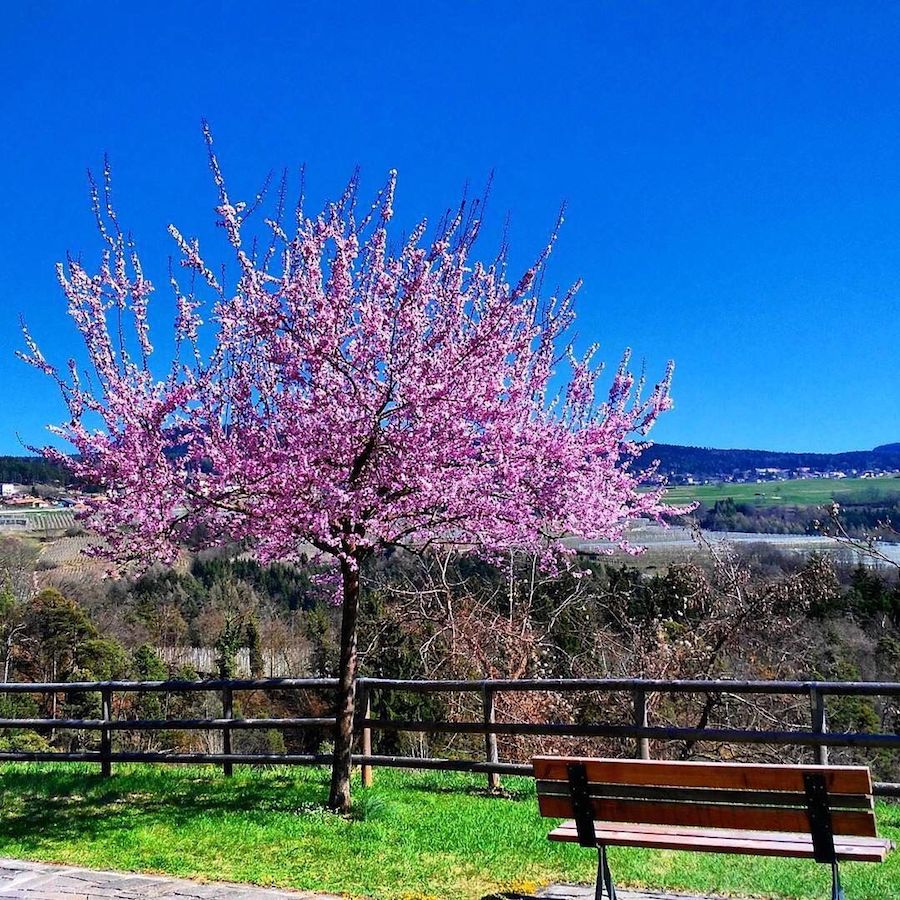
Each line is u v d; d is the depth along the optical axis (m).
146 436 6.97
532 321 7.69
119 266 7.28
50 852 6.27
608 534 7.71
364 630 16.00
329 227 7.00
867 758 14.52
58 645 27.89
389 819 6.91
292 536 7.17
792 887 5.22
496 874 5.58
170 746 25.28
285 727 8.59
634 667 14.84
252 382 7.44
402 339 6.91
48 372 6.87
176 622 29.42
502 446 7.17
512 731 7.93
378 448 7.13
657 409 7.89
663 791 4.56
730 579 15.16
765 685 7.11
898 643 16.14
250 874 5.62
